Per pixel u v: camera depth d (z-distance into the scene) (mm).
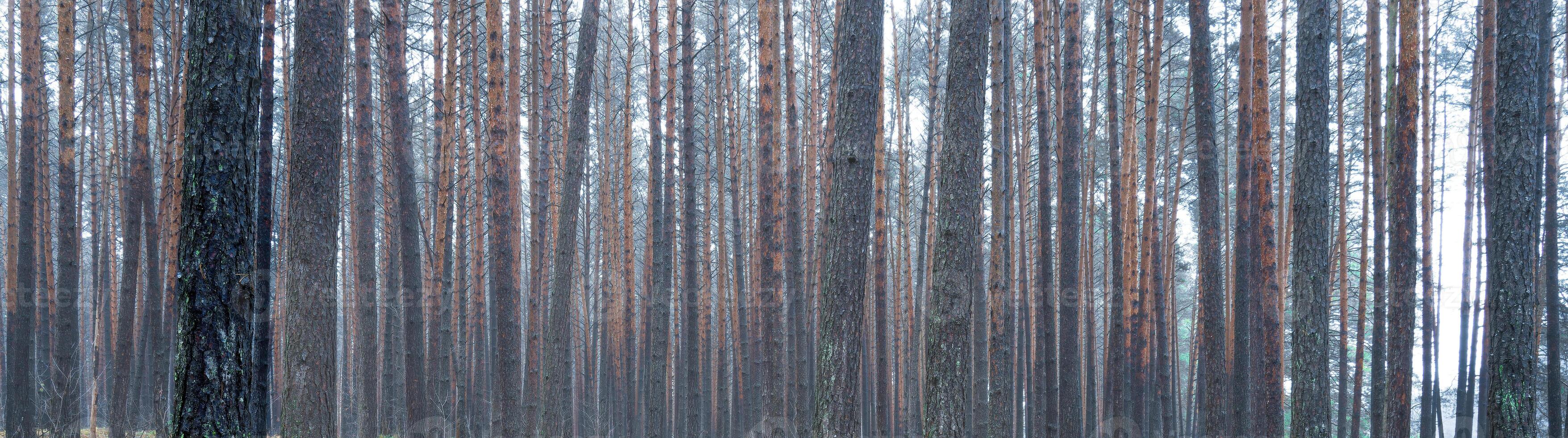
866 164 6793
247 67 5285
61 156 9852
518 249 9180
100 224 17172
